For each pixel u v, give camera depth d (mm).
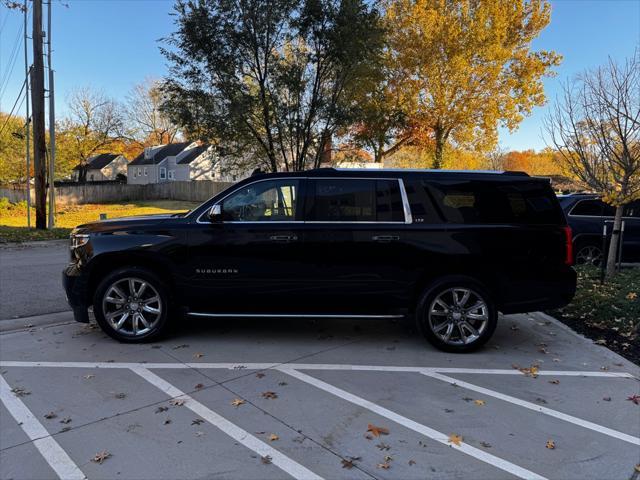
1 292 7883
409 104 30312
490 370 4699
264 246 5180
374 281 5180
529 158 59719
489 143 32500
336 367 4738
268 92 16172
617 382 4430
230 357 4984
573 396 4125
